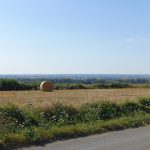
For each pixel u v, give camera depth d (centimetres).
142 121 1622
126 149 1005
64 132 1237
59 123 1447
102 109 1747
